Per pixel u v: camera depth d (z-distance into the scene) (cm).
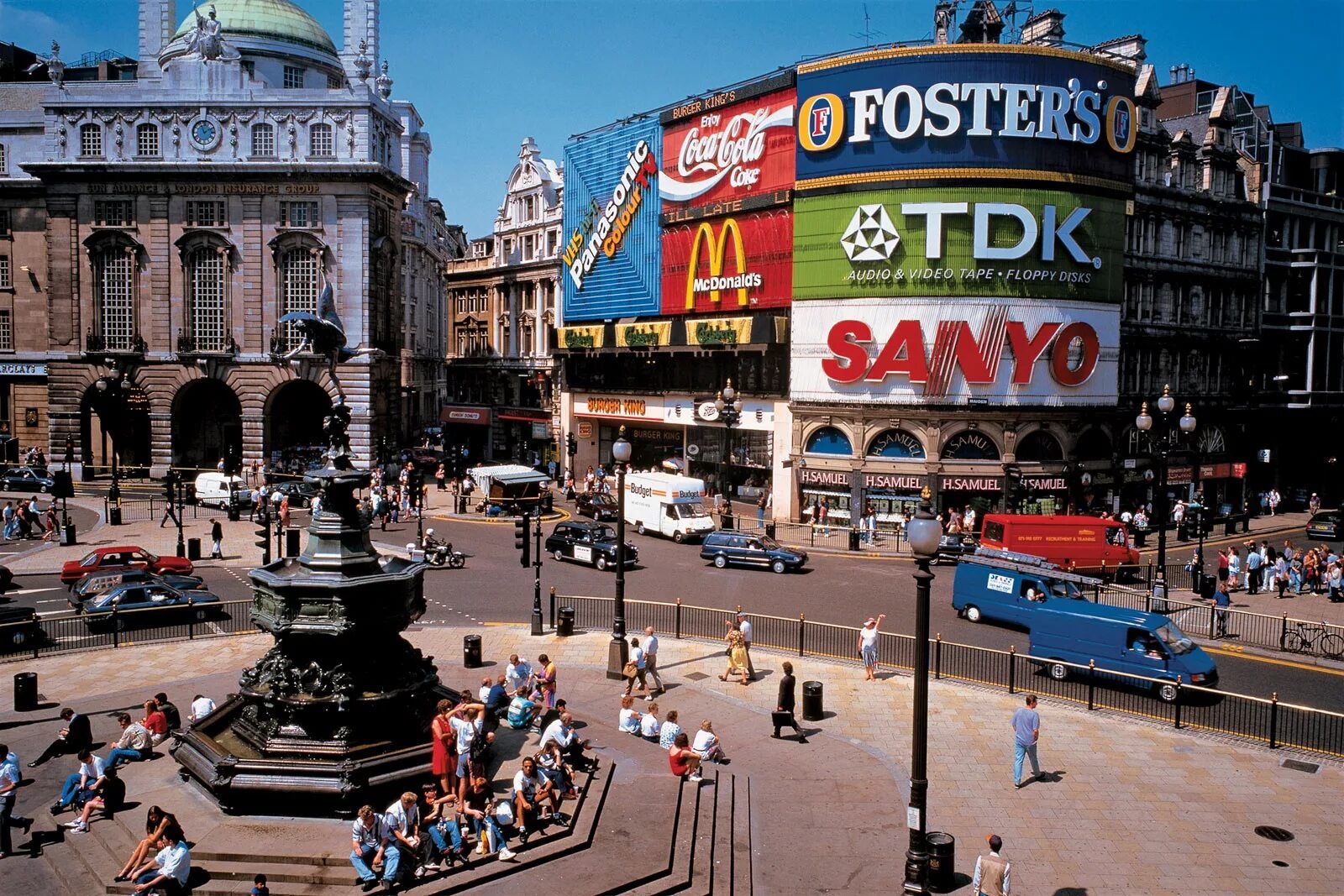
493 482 5641
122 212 6456
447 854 1560
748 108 5506
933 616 3353
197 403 7050
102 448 6719
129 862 1508
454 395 9281
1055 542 3947
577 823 1708
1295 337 6300
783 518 5391
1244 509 6150
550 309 7825
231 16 7100
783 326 5356
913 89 4744
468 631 3122
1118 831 1770
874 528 4803
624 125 6500
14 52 7888
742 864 1652
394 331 7025
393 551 4381
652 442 6862
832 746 2178
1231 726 2288
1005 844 1719
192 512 5462
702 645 2986
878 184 4872
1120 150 4959
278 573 1856
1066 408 4928
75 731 2028
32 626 2848
